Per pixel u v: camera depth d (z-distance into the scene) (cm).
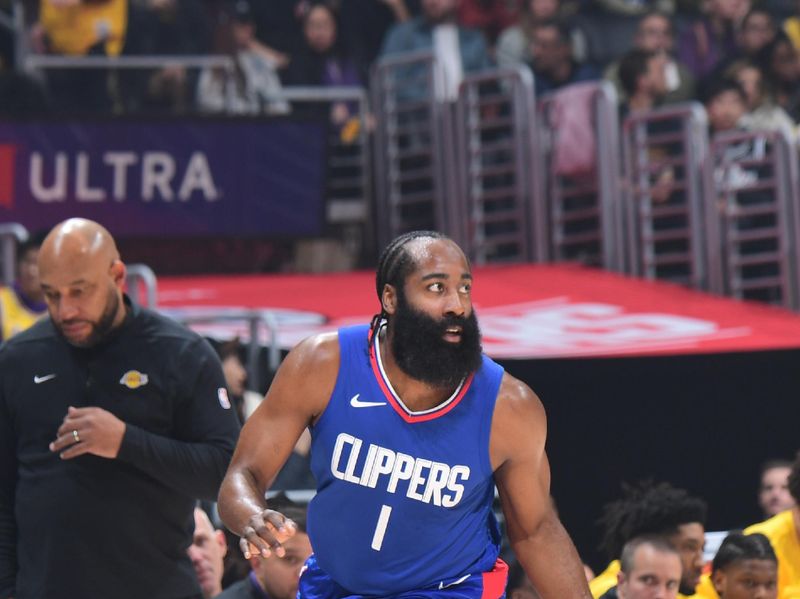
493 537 754
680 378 1992
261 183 2497
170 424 893
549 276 2444
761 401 2034
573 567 743
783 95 2759
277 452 722
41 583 866
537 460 729
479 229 2623
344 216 2773
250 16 2739
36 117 2419
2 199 2403
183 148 2475
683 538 1150
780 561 1198
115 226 2445
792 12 2914
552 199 2572
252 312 1784
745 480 2077
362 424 711
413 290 698
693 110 2430
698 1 2886
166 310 2081
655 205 2545
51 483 871
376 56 2848
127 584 876
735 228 2502
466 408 713
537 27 2755
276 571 1043
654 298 2325
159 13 2678
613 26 2830
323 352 720
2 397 893
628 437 2023
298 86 2761
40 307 1591
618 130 2536
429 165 2755
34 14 2661
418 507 712
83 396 882
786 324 2192
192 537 924
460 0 2772
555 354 1916
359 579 727
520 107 2544
